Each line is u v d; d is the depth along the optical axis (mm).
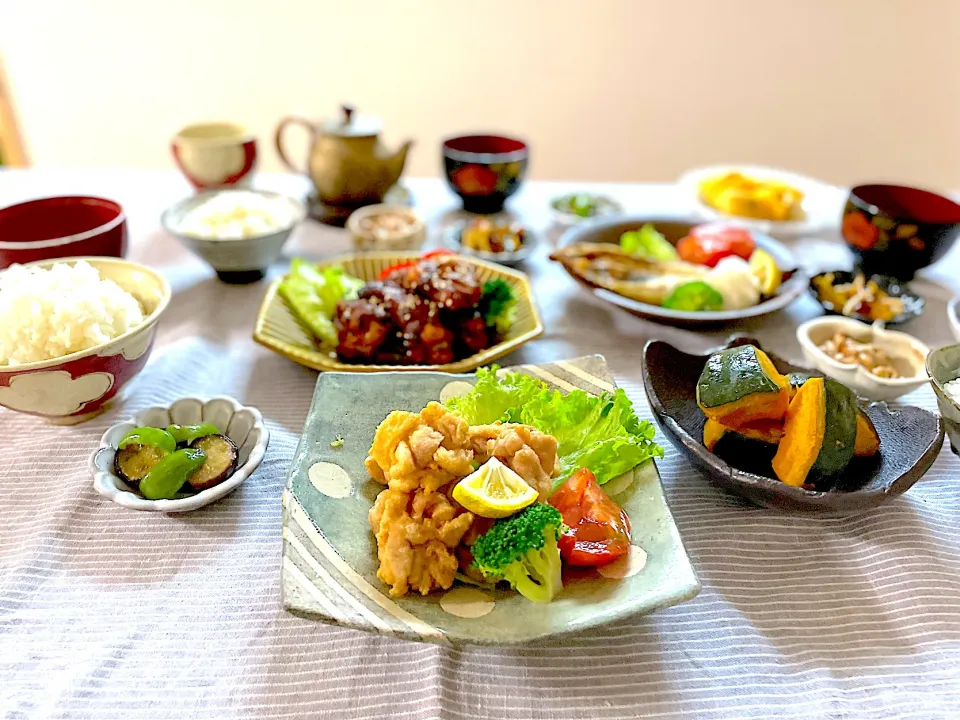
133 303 511
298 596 340
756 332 649
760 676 362
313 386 561
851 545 431
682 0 1327
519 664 364
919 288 717
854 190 736
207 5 1320
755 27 1354
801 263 742
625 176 1515
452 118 1456
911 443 448
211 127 915
